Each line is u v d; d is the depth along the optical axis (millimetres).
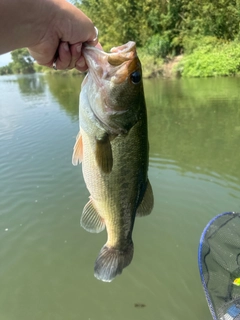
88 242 867
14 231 915
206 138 1604
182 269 766
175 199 1023
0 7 254
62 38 308
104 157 349
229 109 2152
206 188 1082
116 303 690
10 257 823
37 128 1998
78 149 386
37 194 1094
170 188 1090
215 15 4344
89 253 827
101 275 388
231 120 1895
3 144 1695
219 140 1563
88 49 329
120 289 725
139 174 382
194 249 823
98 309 675
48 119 2246
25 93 4078
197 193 1053
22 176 1233
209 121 1903
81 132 360
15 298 707
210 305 524
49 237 888
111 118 346
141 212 413
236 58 3818
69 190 1107
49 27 289
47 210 1002
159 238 865
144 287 727
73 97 3365
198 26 4508
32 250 844
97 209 384
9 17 261
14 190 1124
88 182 367
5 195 1095
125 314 665
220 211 952
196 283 729
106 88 339
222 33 4395
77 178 1188
